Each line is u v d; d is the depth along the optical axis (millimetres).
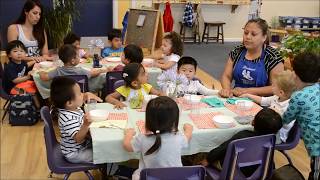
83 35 7852
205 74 6047
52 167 2021
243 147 1844
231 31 9562
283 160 3086
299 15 9805
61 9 5500
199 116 2275
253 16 6680
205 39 9352
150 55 4734
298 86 2229
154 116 1737
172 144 1779
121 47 4547
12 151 3102
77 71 3291
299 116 2133
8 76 3680
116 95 2529
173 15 8922
